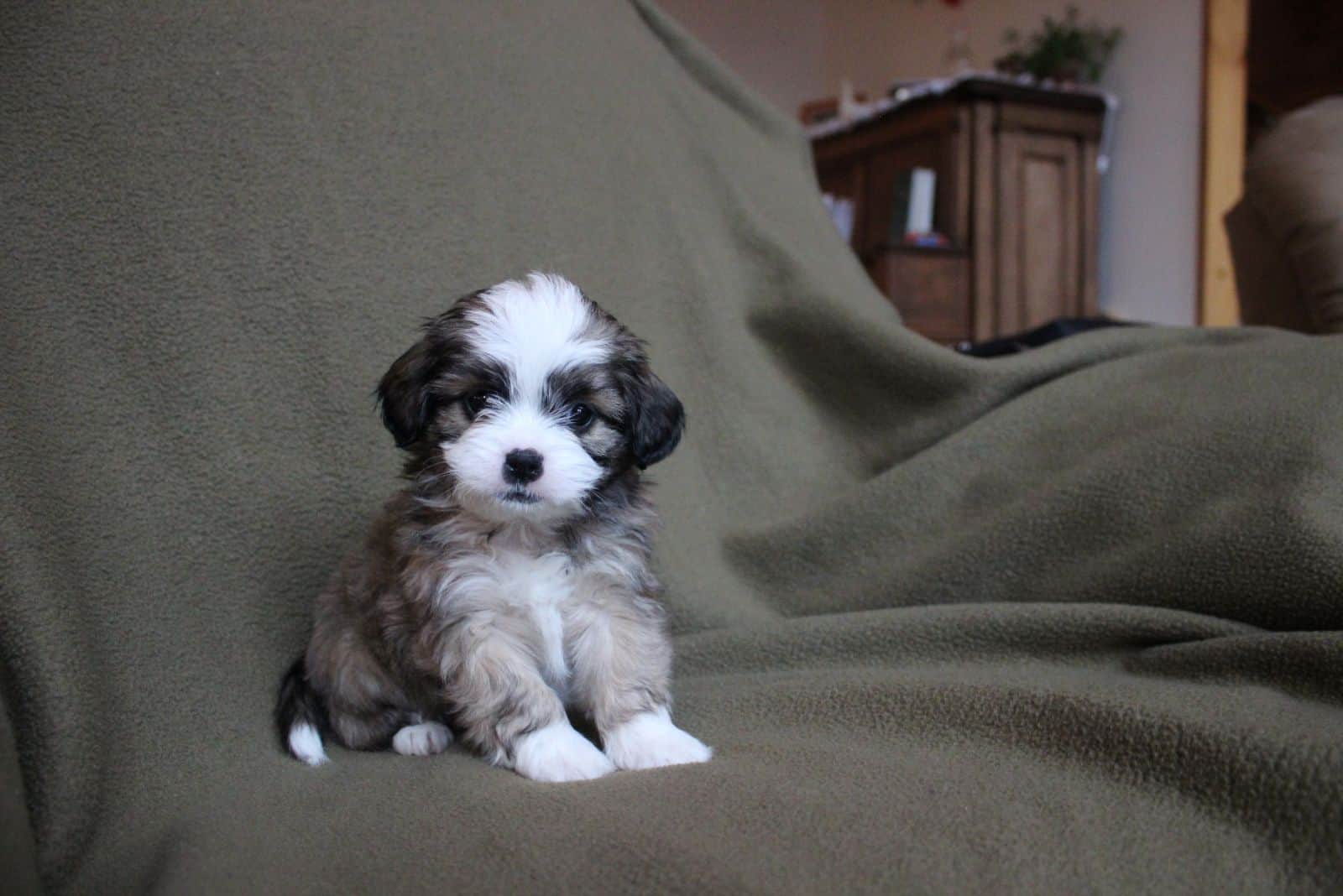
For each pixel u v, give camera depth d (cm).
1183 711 49
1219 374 71
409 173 70
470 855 45
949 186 158
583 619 58
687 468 77
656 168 81
